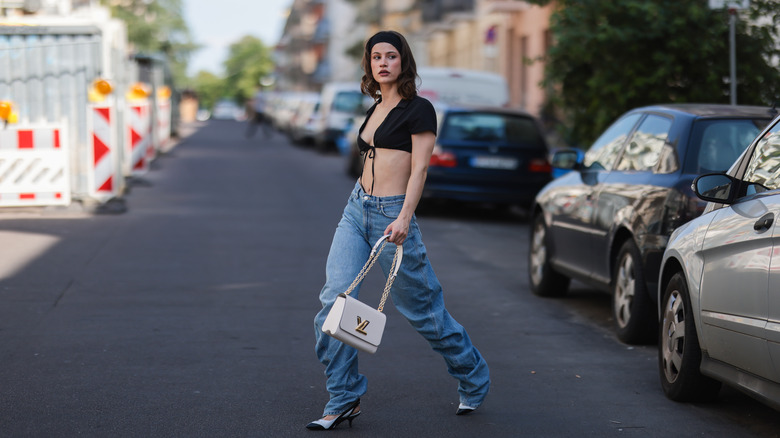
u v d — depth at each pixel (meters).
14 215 15.34
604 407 6.06
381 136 5.35
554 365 7.14
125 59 24.03
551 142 20.09
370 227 5.42
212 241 13.18
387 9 64.62
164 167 27.81
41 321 8.16
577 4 14.61
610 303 9.80
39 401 5.91
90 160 16.25
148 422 5.54
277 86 168.50
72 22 19.45
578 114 15.83
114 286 9.80
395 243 5.29
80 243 12.61
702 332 5.82
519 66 38.22
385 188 5.38
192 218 15.73
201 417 5.66
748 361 5.28
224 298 9.34
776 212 5.13
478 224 16.78
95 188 16.30
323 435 5.37
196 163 30.05
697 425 5.72
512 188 17.17
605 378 6.79
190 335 7.79
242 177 24.98
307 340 7.71
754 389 5.25
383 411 5.86
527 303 9.68
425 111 5.32
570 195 9.34
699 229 6.03
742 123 7.73
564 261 9.46
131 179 21.77
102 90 15.98
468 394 5.74
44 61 16.97
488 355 7.43
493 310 9.27
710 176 5.77
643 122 8.54
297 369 6.80
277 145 44.84
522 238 14.99
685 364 6.04
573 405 6.09
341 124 37.09
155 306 8.89
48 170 15.80
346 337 5.09
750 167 5.84
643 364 7.22
